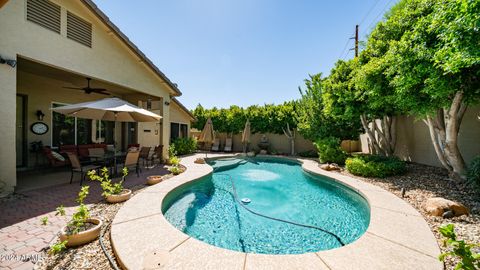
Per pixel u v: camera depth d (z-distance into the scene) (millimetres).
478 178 5199
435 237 3398
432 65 4629
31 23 5414
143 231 3367
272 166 12836
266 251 3832
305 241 4180
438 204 4367
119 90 10883
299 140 17875
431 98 5578
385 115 10102
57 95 9125
